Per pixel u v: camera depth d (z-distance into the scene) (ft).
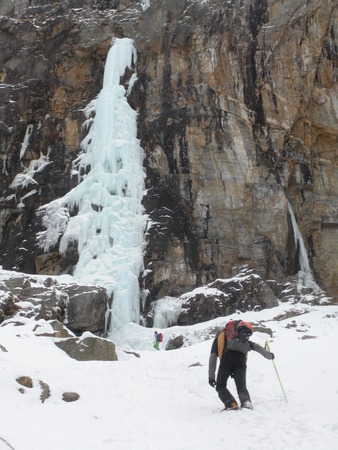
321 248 86.74
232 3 84.43
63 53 93.40
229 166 80.64
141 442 17.47
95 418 20.67
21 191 85.66
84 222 76.69
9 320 45.24
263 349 22.18
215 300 68.74
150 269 74.64
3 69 92.99
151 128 84.74
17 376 23.00
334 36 85.87
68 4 97.91
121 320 69.00
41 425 19.07
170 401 24.07
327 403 21.26
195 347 42.68
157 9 90.68
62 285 63.77
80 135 89.25
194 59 84.23
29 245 79.56
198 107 82.43
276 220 79.87
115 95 87.81
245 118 81.46
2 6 97.76
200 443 17.34
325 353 32.89
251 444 16.81
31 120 90.79
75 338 37.37
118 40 92.68
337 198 88.02
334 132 86.94
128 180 80.69
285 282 78.18
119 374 29.55
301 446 16.24
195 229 79.20
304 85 83.30
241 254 78.13
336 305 72.23
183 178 80.89
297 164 85.81
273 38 81.97
